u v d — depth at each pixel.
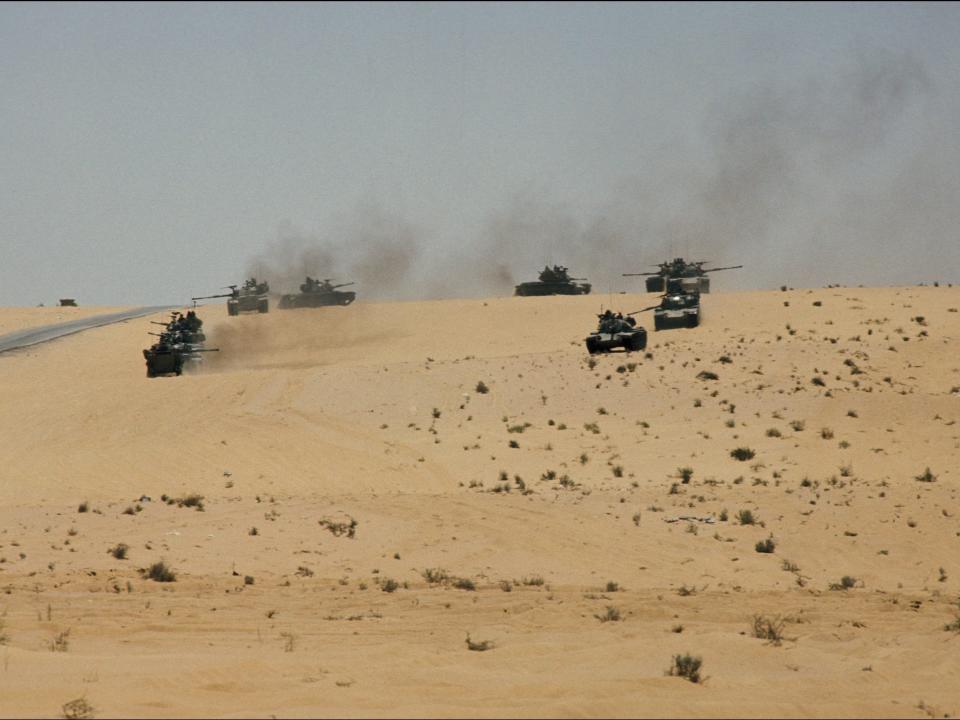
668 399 185.00
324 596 75.75
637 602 75.69
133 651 53.34
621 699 43.28
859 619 71.25
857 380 191.88
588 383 196.25
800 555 99.88
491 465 148.50
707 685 48.69
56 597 70.69
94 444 162.50
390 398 193.12
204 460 149.00
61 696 40.53
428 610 70.62
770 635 63.09
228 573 86.06
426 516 111.62
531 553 97.25
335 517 109.88
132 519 107.31
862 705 46.38
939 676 54.44
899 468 141.75
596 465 147.62
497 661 52.41
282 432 168.62
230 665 47.38
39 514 108.38
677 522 111.19
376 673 47.53
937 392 186.88
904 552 101.00
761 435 162.12
